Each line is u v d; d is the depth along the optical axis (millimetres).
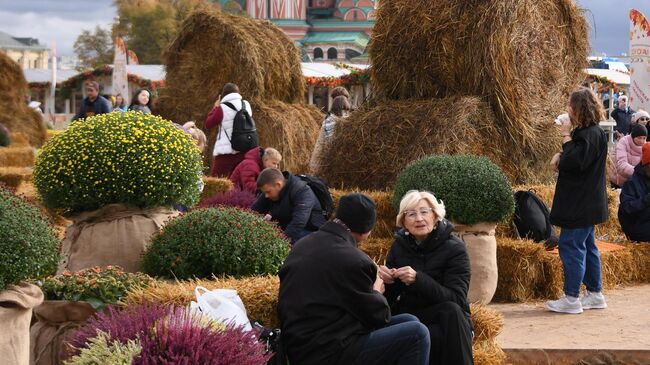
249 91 19078
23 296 5660
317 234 6113
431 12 12086
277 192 9383
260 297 6598
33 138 29109
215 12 19438
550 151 12133
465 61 11859
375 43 12539
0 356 5496
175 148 8258
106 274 7016
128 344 5016
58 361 6543
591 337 8523
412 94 12391
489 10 11695
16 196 6168
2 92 28797
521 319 9281
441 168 9438
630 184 11852
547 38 12320
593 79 30234
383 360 5969
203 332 5109
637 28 19125
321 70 39438
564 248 9516
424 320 6707
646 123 15969
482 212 9164
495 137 11688
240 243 7441
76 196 8047
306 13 123625
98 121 8234
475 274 9211
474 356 7141
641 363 8047
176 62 19938
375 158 11695
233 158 14125
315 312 5875
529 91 11992
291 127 18922
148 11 91125
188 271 7438
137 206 8258
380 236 10750
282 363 5934
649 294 10703
